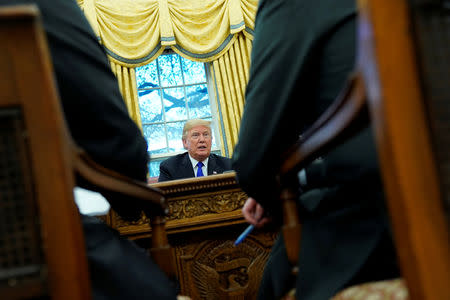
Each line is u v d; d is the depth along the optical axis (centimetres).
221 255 224
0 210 67
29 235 67
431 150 60
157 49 627
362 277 93
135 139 119
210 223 223
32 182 67
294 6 113
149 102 663
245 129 118
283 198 113
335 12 108
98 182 93
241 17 634
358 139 102
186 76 678
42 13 105
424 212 59
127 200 126
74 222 68
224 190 226
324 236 103
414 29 62
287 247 110
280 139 114
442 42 62
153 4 630
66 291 67
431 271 58
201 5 638
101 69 114
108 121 110
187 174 461
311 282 100
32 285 67
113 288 91
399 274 94
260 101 115
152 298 96
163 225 135
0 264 67
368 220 98
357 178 100
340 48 107
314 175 119
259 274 223
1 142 67
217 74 640
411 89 61
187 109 669
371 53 62
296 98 111
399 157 60
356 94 68
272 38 115
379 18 61
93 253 94
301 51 110
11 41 67
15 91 67
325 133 82
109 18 616
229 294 220
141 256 109
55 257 67
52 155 67
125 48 614
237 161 120
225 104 638
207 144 472
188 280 221
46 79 67
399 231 62
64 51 106
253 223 151
